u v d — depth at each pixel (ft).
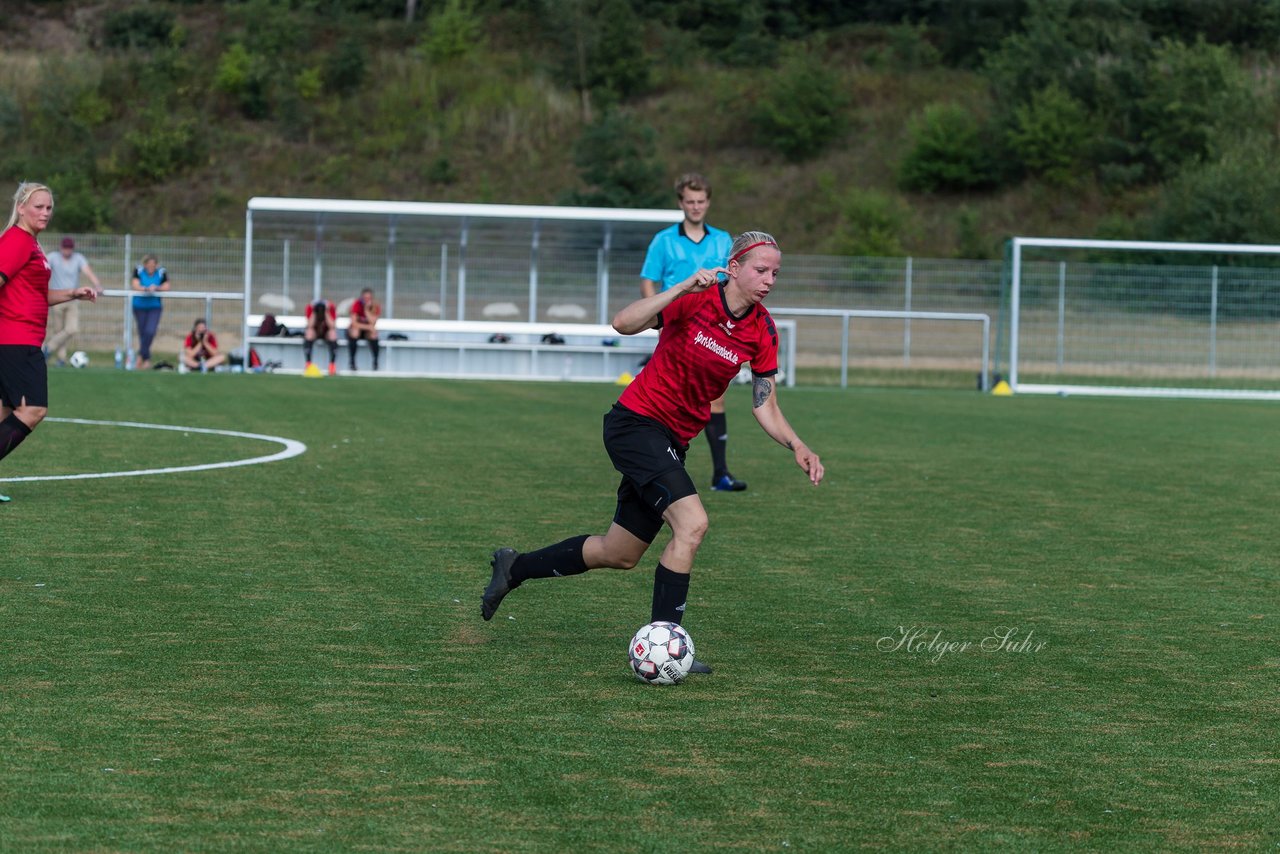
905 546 77.05
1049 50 484.74
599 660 49.90
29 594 58.59
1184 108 455.22
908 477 109.91
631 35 515.50
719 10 573.33
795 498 96.58
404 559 69.00
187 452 113.91
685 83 521.24
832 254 429.79
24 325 82.43
